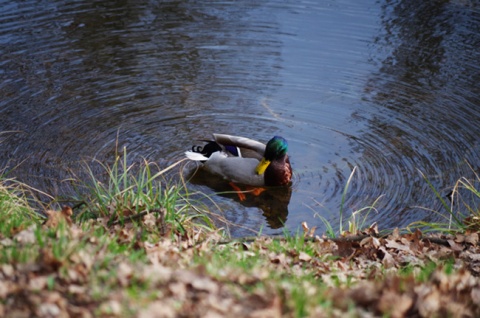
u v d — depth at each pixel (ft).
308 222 33.30
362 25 55.36
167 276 15.31
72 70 47.26
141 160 38.27
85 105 43.29
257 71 48.80
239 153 38.55
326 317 13.88
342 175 37.73
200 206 34.37
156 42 52.06
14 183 34.32
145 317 13.11
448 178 37.01
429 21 56.13
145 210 25.90
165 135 41.19
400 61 50.03
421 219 33.24
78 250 17.26
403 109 44.16
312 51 51.49
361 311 14.51
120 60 49.11
